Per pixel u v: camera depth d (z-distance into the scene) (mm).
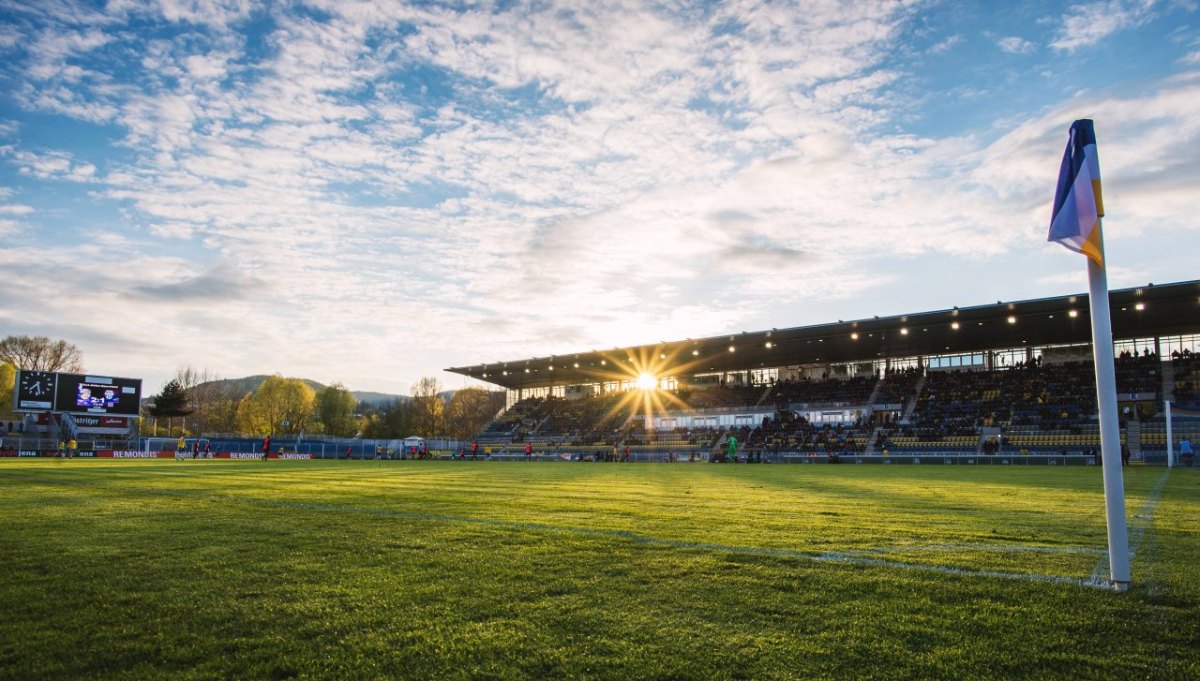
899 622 5785
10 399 88438
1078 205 7320
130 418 71250
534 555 8711
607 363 77188
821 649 5164
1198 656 4988
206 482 23750
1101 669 4773
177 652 5156
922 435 58406
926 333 59906
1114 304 49219
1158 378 55469
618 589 6918
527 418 88125
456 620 5906
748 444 64688
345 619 5938
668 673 4719
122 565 8172
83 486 21312
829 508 14688
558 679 4633
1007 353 65750
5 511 13953
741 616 5984
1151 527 11414
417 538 10141
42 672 4785
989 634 5473
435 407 114312
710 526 11430
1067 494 19031
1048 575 7438
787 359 73062
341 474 31516
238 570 7879
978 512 13859
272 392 105812
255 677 4711
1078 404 56281
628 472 35500
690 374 82562
